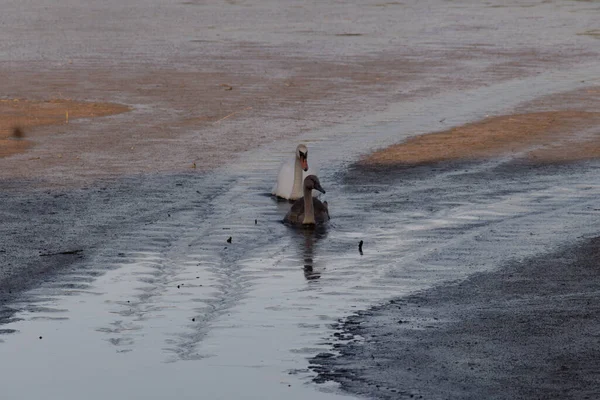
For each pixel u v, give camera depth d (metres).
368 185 30.67
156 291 19.80
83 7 110.88
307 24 92.00
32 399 14.55
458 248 23.12
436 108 47.12
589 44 76.50
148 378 15.27
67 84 54.41
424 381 15.02
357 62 64.88
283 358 16.05
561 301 18.89
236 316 18.17
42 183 30.47
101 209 27.16
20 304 18.88
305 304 18.89
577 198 28.59
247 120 43.53
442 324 17.62
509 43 77.00
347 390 14.73
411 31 85.94
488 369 15.45
